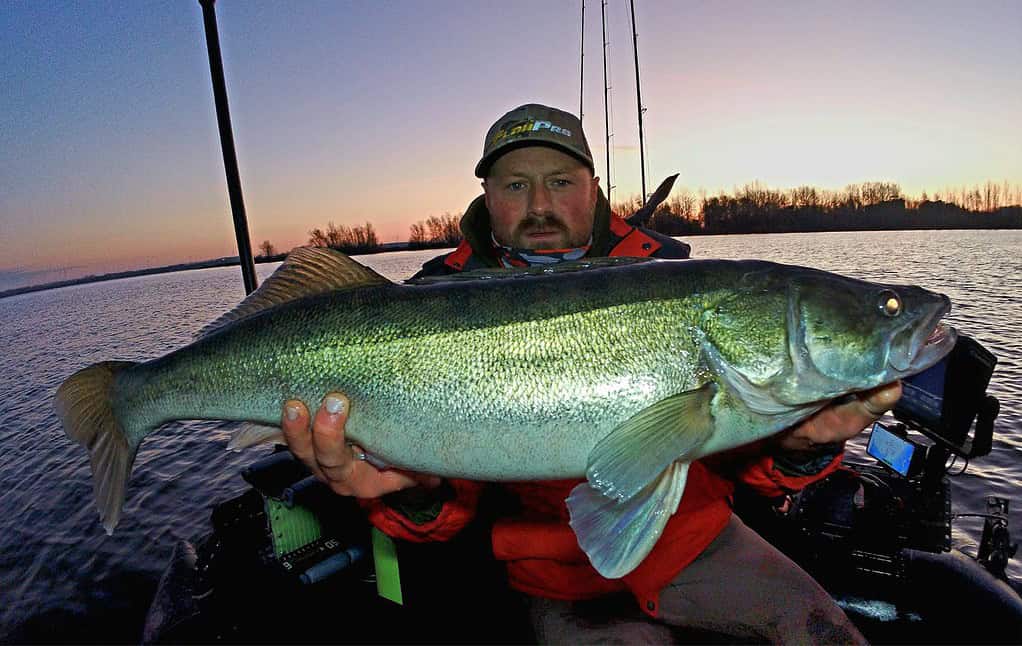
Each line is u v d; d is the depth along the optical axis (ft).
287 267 2.13
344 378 1.89
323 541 3.06
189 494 6.18
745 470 2.30
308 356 1.92
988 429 2.11
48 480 6.79
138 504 5.98
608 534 1.75
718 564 2.29
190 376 2.06
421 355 1.85
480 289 1.92
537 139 2.58
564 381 1.80
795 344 1.86
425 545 3.05
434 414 1.83
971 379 2.09
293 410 1.88
